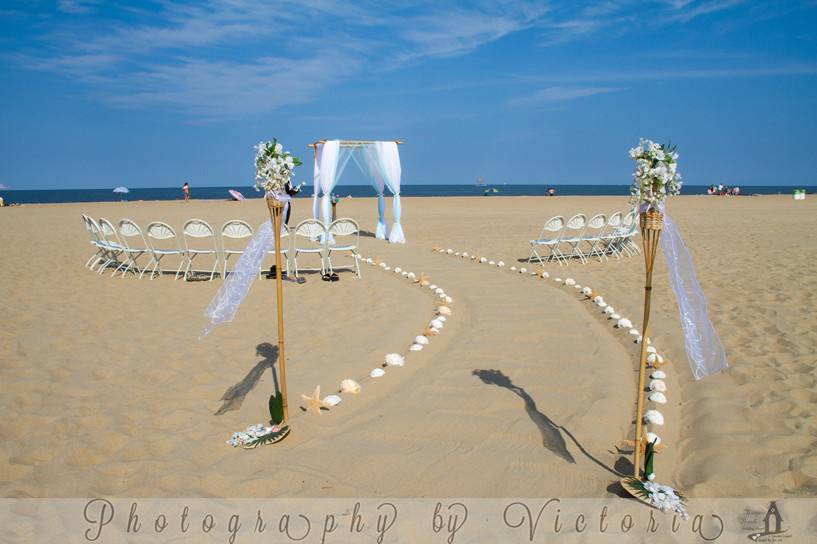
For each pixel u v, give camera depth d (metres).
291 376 4.96
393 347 5.74
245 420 4.08
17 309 7.21
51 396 4.48
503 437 3.76
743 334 5.93
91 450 3.64
